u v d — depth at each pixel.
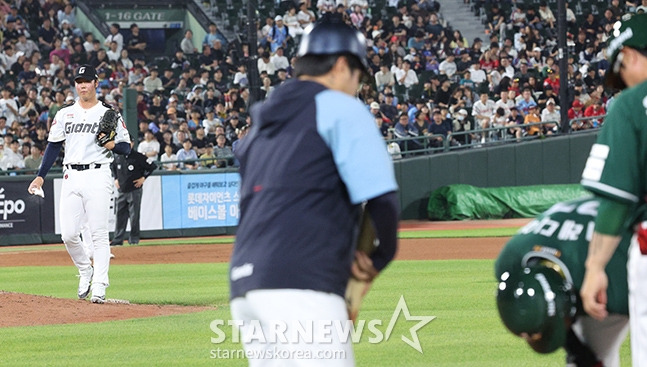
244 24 71.12
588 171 7.84
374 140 7.36
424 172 57.78
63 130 22.78
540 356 14.99
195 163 54.66
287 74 63.12
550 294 8.10
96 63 62.94
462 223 55.16
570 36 71.75
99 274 23.11
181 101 60.88
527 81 66.50
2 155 51.94
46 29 65.88
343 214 7.48
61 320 20.44
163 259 38.19
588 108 63.88
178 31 75.50
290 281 7.29
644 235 7.82
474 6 77.25
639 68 8.23
